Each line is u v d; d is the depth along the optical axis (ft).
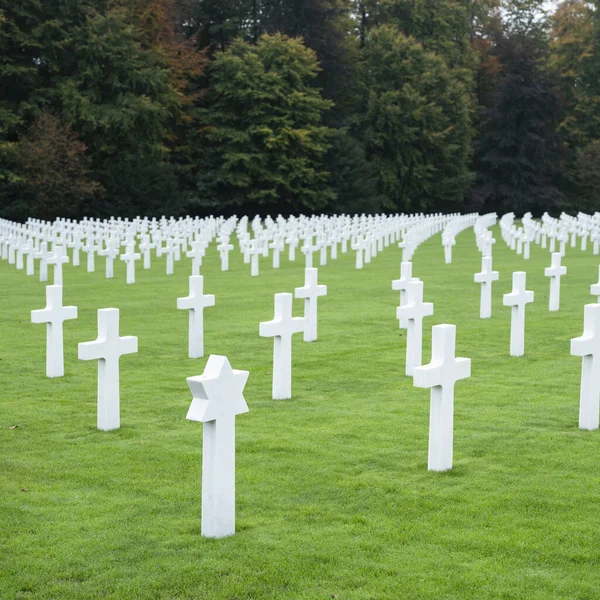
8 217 185.47
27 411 33.65
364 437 29.78
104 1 204.54
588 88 294.66
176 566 19.53
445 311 62.03
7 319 58.18
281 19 248.73
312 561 19.79
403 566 19.57
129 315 60.03
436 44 278.87
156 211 197.77
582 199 282.56
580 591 18.39
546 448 28.40
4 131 189.06
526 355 45.32
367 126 256.11
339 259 107.24
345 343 49.11
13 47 198.90
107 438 29.91
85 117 190.08
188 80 234.38
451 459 26.37
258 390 37.45
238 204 227.20
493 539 21.02
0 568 19.53
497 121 278.05
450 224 155.63
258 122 227.81
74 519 22.40
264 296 70.28
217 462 20.83
